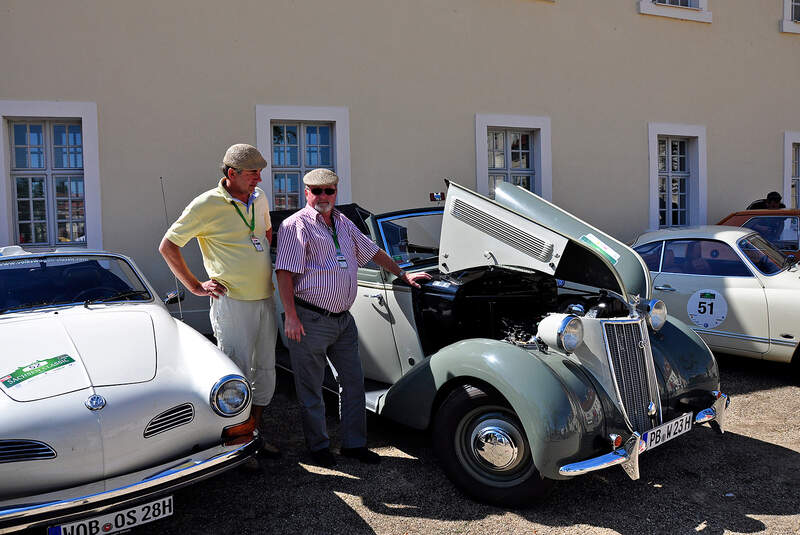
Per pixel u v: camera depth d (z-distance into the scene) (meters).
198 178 6.99
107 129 6.66
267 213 3.56
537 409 2.69
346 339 3.49
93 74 6.59
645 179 9.39
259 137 7.19
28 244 6.72
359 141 7.62
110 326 3.18
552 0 8.59
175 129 6.89
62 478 2.38
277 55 7.23
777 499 3.00
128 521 2.42
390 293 3.86
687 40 9.63
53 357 2.75
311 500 3.06
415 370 3.30
